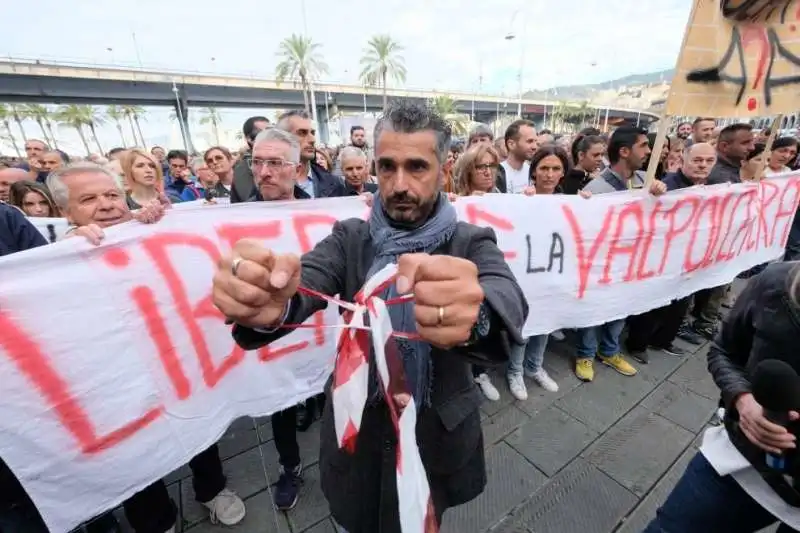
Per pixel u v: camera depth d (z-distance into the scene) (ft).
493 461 7.33
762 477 3.60
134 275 4.85
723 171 11.80
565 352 11.03
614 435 7.93
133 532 6.25
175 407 5.23
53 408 4.35
